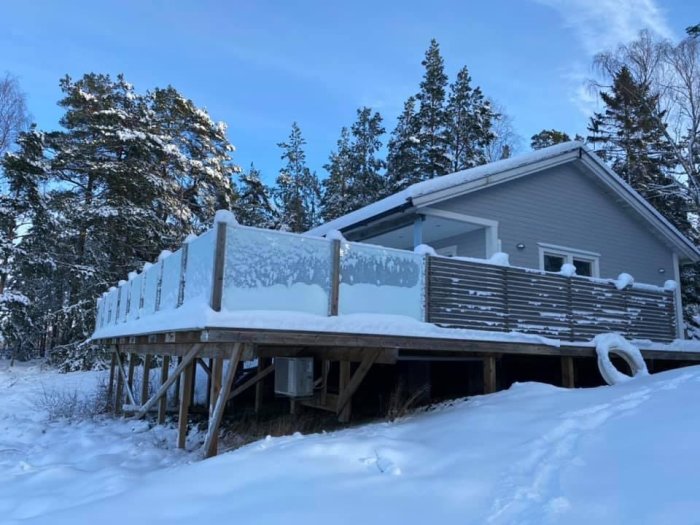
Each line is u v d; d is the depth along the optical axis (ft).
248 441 24.53
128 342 35.78
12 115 79.77
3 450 26.63
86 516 11.82
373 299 22.52
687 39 64.75
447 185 32.81
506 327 26.43
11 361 77.15
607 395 18.75
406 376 32.04
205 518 11.23
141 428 32.32
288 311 20.01
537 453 13.67
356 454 15.52
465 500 11.25
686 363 36.09
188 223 77.30
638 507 9.33
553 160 38.91
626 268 43.37
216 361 20.15
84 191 74.23
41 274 68.33
